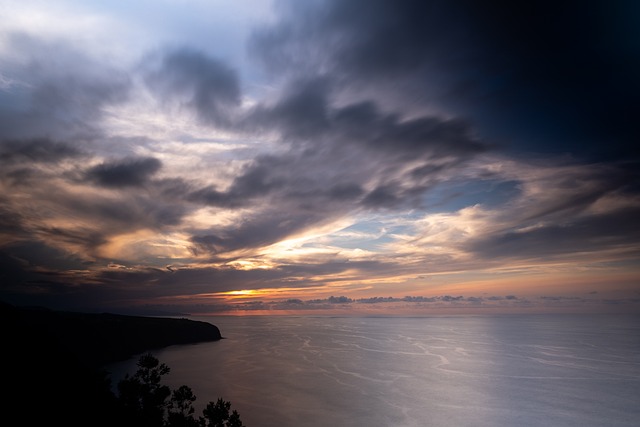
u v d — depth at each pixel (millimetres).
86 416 29031
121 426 28438
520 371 152000
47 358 37719
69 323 158500
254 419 90875
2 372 31781
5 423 25797
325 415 95062
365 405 104375
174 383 127375
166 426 29609
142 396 30531
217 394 112938
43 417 27766
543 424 92500
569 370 153125
